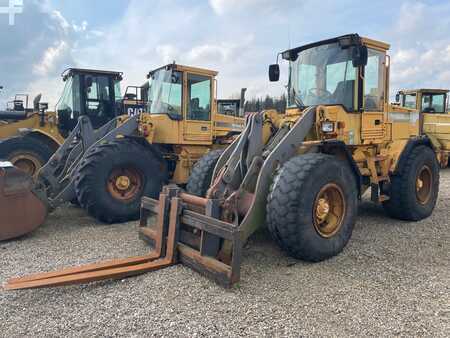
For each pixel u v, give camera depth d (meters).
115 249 4.26
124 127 6.31
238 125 7.83
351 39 4.62
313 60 5.05
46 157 7.63
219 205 3.56
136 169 5.75
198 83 7.12
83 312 2.82
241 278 3.40
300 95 5.16
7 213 4.56
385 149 5.46
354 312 2.82
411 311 2.83
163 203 3.80
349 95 4.77
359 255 4.03
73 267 3.68
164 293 3.10
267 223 3.76
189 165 7.09
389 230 5.02
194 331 2.57
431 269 3.65
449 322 2.69
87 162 5.35
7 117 8.48
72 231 5.06
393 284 3.30
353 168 4.34
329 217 4.03
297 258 3.81
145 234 4.35
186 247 3.64
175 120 6.84
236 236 3.14
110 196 5.44
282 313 2.80
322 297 3.05
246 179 3.85
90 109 8.32
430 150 5.77
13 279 3.33
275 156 3.91
